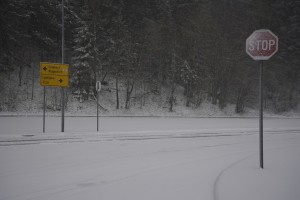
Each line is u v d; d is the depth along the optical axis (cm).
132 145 1310
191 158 1040
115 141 1400
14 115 2745
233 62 4519
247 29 5044
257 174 743
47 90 3734
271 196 570
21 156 1023
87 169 859
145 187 686
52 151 1123
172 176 782
